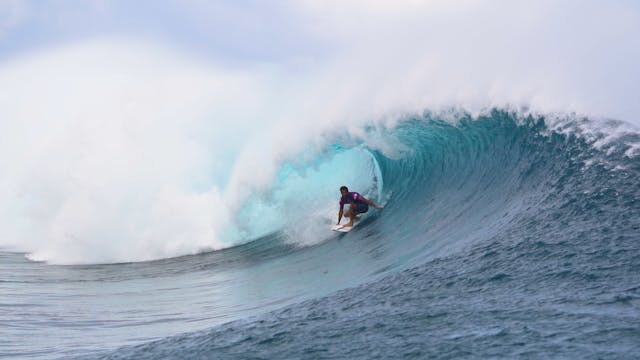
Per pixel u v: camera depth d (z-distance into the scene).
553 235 6.80
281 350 5.00
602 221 6.91
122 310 8.87
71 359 5.89
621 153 8.59
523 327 4.63
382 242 10.45
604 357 3.95
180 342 5.78
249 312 7.70
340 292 6.95
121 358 5.58
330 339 5.05
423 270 6.89
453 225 9.63
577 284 5.40
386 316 5.44
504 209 8.92
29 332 7.49
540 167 9.62
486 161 11.20
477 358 4.23
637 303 4.79
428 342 4.64
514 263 6.28
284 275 10.12
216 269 11.80
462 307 5.33
